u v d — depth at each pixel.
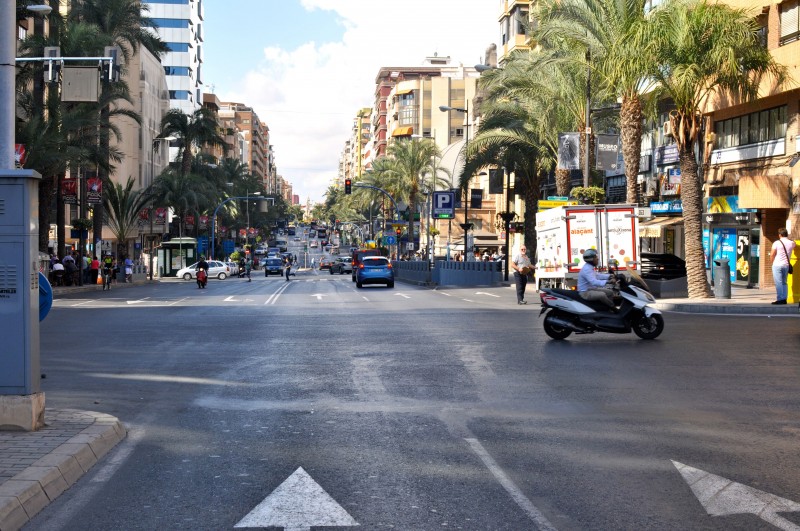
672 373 12.51
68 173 59.38
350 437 8.34
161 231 80.31
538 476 6.82
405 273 70.56
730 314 23.59
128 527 5.55
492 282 46.34
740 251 36.38
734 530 5.47
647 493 6.32
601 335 17.98
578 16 32.41
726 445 7.93
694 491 6.36
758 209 34.22
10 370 7.93
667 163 41.84
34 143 40.25
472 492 6.35
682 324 20.31
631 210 28.25
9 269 7.93
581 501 6.11
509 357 14.50
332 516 5.75
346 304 30.55
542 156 44.06
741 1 33.97
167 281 74.25
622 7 31.28
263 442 8.14
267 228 168.00
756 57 28.36
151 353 15.52
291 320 23.02
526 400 10.42
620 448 7.81
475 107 82.00
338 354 15.17
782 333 17.88
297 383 11.88
